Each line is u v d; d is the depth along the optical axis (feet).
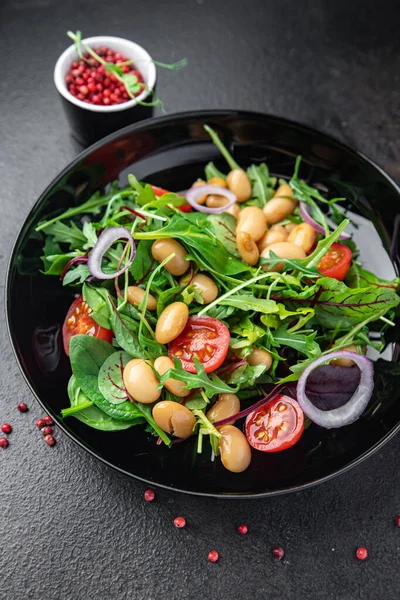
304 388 1.76
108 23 2.33
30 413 1.92
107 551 1.83
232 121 1.99
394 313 1.90
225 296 1.77
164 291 1.78
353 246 1.96
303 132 1.99
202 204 1.96
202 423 1.75
